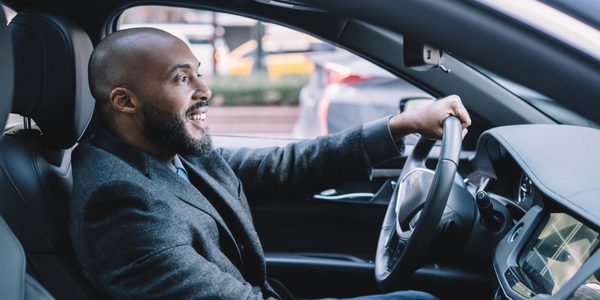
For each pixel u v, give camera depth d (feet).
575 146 6.01
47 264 5.74
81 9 7.61
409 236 6.16
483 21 3.30
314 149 7.20
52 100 5.99
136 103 5.90
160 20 25.07
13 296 3.97
